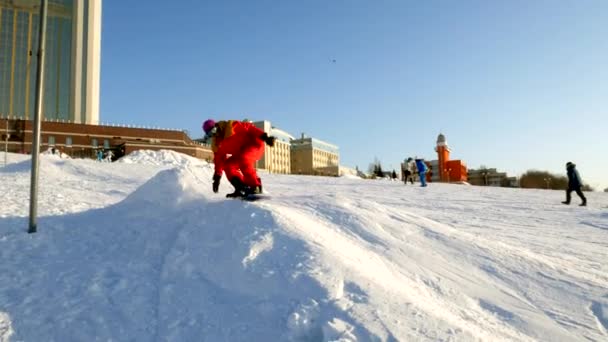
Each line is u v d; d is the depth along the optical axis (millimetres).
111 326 2443
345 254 2996
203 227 3648
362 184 18766
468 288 3027
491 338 2199
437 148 40000
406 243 3688
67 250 3877
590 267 4008
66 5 67500
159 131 53125
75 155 47812
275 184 16719
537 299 2930
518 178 54312
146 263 3369
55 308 2678
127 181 13133
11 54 63312
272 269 2686
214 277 2828
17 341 2326
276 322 2227
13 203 7047
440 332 2053
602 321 2652
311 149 100500
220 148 4934
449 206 10547
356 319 2102
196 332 2285
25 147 45000
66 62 66812
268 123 92062
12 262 3541
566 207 10594
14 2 64188
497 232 6680
